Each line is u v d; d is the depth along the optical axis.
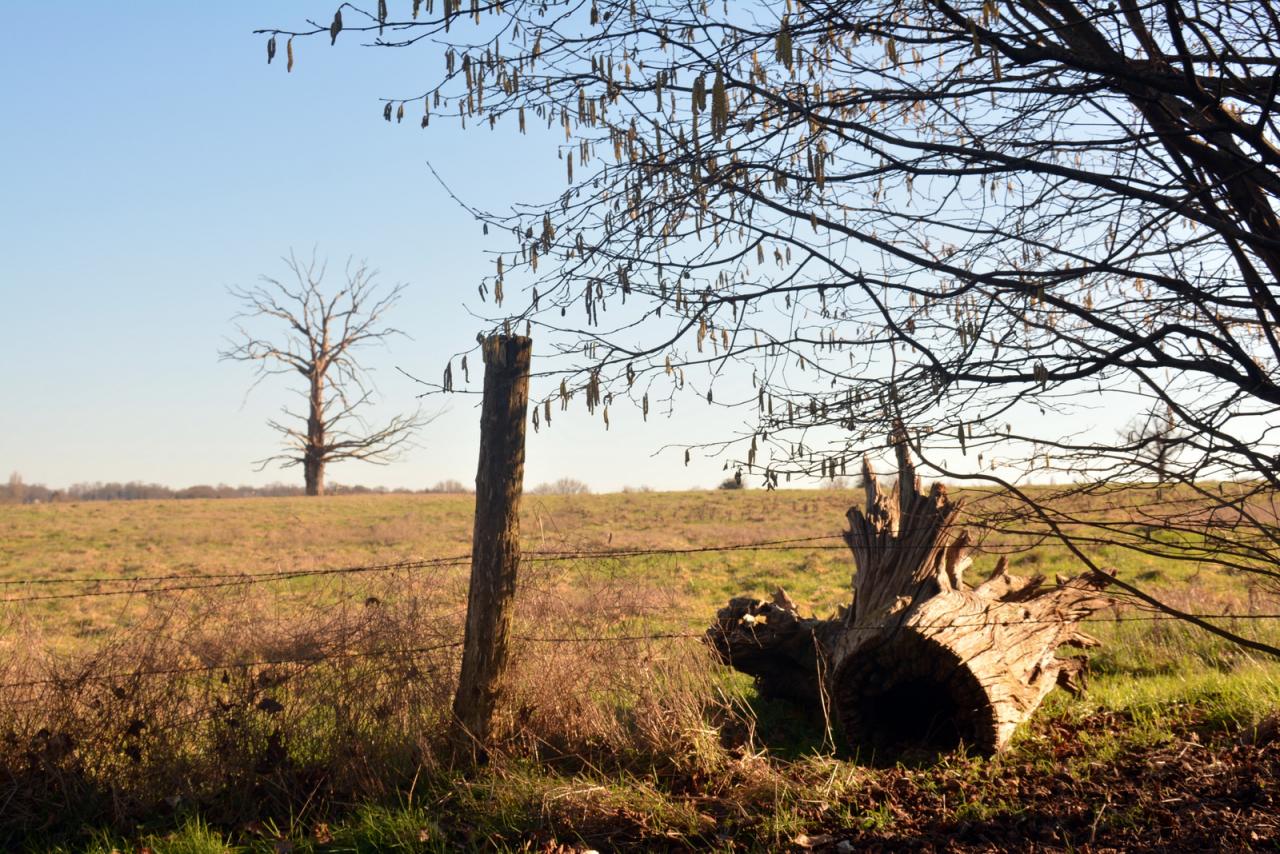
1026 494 4.18
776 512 35.84
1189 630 9.74
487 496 5.82
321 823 5.14
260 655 5.78
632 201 3.95
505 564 5.82
